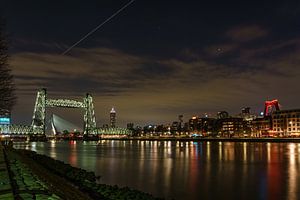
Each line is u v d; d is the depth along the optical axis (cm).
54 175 4662
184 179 6425
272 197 4709
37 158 7506
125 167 8669
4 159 5662
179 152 16775
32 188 3005
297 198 4653
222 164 9750
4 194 2673
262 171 7869
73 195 3052
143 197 3120
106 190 3400
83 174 4784
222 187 5509
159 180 6250
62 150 18612
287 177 6781
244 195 4853
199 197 4697
